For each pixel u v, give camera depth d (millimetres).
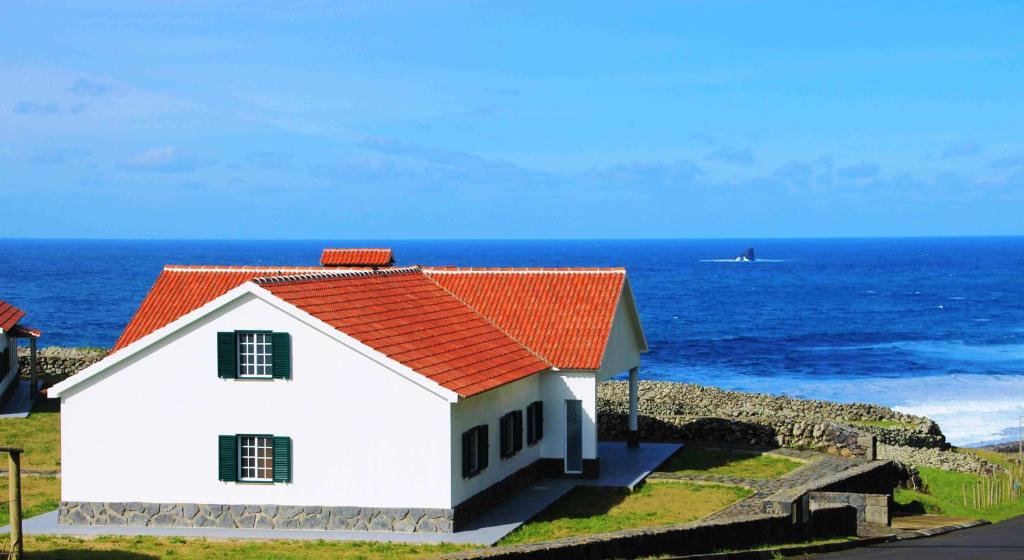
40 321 130875
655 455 40812
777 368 96562
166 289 40250
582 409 36500
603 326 37281
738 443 44000
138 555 26094
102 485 30125
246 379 29469
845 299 174875
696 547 26000
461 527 29266
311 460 29250
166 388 29891
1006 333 124625
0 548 26578
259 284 29484
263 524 29422
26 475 36500
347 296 32531
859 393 80438
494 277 40094
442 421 28609
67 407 30281
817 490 32094
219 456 29594
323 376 29172
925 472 44406
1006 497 40188
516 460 34250
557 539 25422
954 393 79812
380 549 26766
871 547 28641
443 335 33531
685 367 98125
